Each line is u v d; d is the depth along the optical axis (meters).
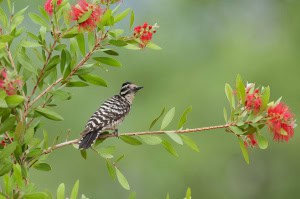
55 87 7.96
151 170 21.92
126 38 7.43
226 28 24.41
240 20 24.67
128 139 7.52
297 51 23.66
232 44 23.31
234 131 7.46
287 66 22.80
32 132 7.07
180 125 7.52
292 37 24.45
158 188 22.16
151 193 22.23
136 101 22.27
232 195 23.31
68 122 20.45
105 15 7.14
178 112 21.81
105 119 8.74
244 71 22.36
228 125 7.49
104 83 7.45
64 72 7.32
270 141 23.05
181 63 22.80
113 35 7.31
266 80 22.45
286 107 7.48
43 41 7.21
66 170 21.34
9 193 6.59
